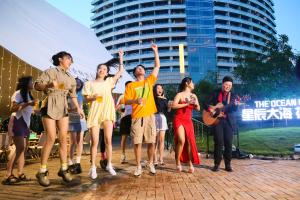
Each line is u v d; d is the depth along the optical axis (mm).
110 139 5125
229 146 5785
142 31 87688
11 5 4789
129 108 7051
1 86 6570
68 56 4520
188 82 5906
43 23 5668
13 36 4359
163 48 84812
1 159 7109
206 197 3562
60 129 4336
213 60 83375
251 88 32625
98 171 5992
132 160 7984
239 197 3520
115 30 92125
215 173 5520
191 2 86375
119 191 4012
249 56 33812
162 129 6855
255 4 100438
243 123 23812
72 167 5582
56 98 4238
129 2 89750
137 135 5223
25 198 3695
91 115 4988
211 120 5859
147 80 5457
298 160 7305
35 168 6508
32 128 8172
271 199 3383
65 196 3723
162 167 6461
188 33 83938
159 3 87125
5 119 7281
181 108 5824
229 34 88188
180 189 4090
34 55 4551
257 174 5270
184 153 5820
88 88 5055
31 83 4879
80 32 7574
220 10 88500
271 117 20812
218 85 48344
